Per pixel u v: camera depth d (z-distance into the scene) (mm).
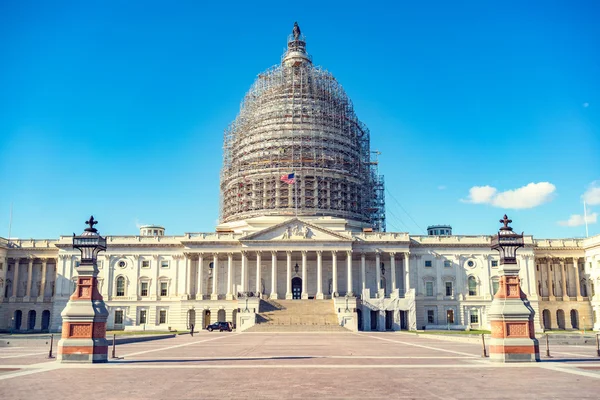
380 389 27156
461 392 26250
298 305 112250
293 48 166625
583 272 133250
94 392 26562
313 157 145875
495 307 40406
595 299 126938
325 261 131000
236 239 126250
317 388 27500
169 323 125250
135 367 36938
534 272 127312
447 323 125938
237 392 26406
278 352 49781
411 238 130125
